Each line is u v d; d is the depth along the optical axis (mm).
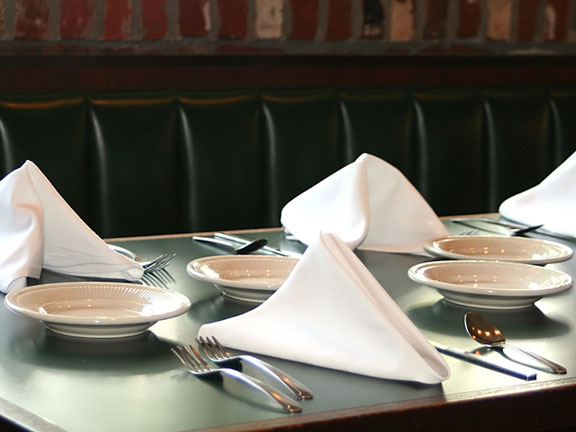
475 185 2658
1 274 1225
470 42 2838
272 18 2641
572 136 2719
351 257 949
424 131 2594
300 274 954
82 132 2283
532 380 884
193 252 1521
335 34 2703
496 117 2654
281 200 2477
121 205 2328
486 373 901
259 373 880
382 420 784
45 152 2242
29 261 1235
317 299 938
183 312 1003
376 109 2539
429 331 1057
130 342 979
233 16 2604
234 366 899
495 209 2691
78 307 1081
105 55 2502
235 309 1141
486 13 2830
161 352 946
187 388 834
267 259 1340
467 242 1561
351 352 893
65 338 988
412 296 1234
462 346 1000
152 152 2340
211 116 2393
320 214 1605
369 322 892
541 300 1226
